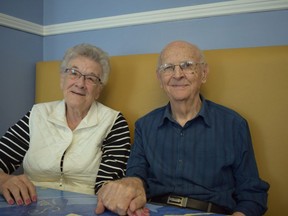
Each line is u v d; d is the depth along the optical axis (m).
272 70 1.12
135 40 1.58
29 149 1.23
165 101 1.33
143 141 1.15
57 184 1.21
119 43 1.63
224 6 1.34
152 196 1.07
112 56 1.50
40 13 1.83
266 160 1.11
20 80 1.72
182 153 1.05
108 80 1.43
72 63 1.24
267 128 1.12
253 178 0.99
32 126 1.24
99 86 1.31
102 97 1.48
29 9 1.75
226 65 1.20
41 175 1.21
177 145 1.07
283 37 1.26
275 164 1.10
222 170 1.01
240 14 1.33
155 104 1.36
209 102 1.14
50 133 1.22
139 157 1.16
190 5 1.43
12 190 0.80
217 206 0.99
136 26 1.57
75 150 1.20
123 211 0.69
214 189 1.01
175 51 1.09
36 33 1.80
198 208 0.98
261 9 1.28
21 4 1.70
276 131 1.10
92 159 1.20
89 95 1.25
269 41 1.29
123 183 0.82
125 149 1.22
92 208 0.73
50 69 1.67
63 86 1.27
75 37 1.76
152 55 1.39
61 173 1.19
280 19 1.26
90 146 1.21
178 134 1.08
